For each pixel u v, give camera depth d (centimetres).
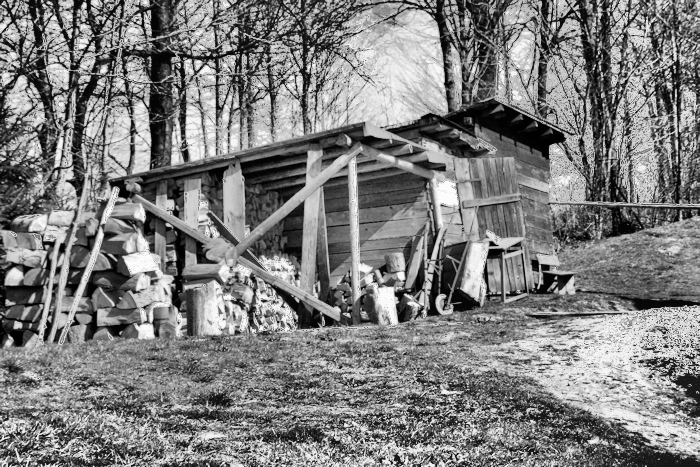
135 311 1020
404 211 1482
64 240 1045
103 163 1664
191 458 452
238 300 1282
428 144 1530
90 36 1591
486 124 1709
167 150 1823
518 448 512
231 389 675
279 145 1296
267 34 1958
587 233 2278
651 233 1884
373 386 700
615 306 1277
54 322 981
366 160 1393
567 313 1142
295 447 485
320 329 1091
